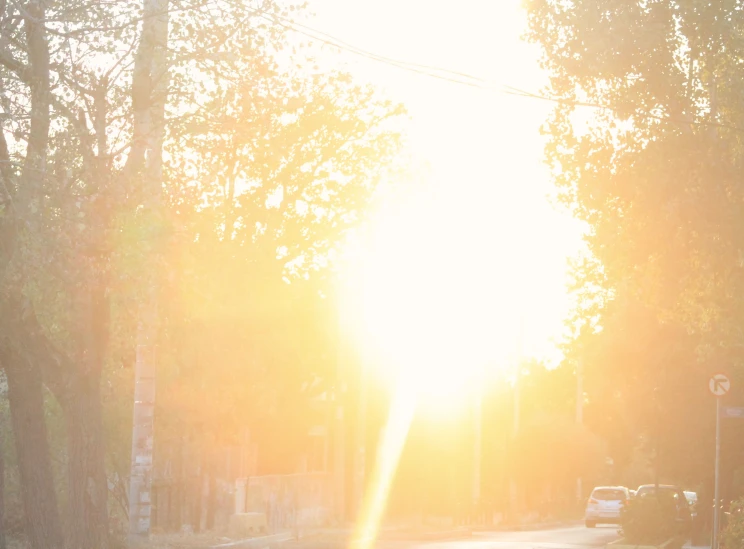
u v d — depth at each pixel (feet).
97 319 54.54
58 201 49.52
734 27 64.85
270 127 56.95
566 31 67.00
